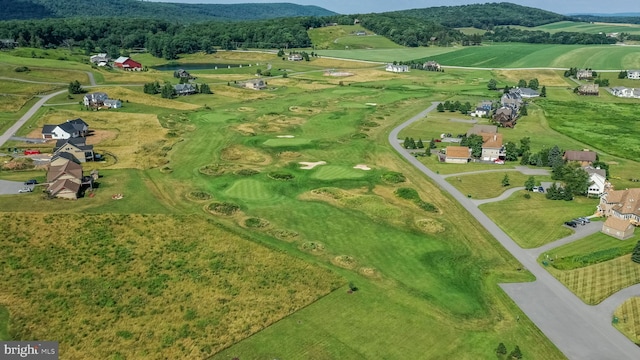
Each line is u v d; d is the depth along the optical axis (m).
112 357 57.91
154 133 149.00
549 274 77.06
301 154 133.12
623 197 97.00
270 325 64.12
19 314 64.69
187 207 97.00
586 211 100.62
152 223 88.94
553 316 66.69
